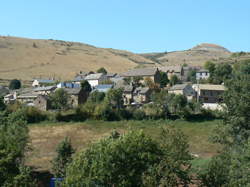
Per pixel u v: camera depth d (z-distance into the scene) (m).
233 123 28.52
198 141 56.09
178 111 70.06
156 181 22.70
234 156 25.08
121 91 81.75
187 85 96.19
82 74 160.75
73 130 65.88
